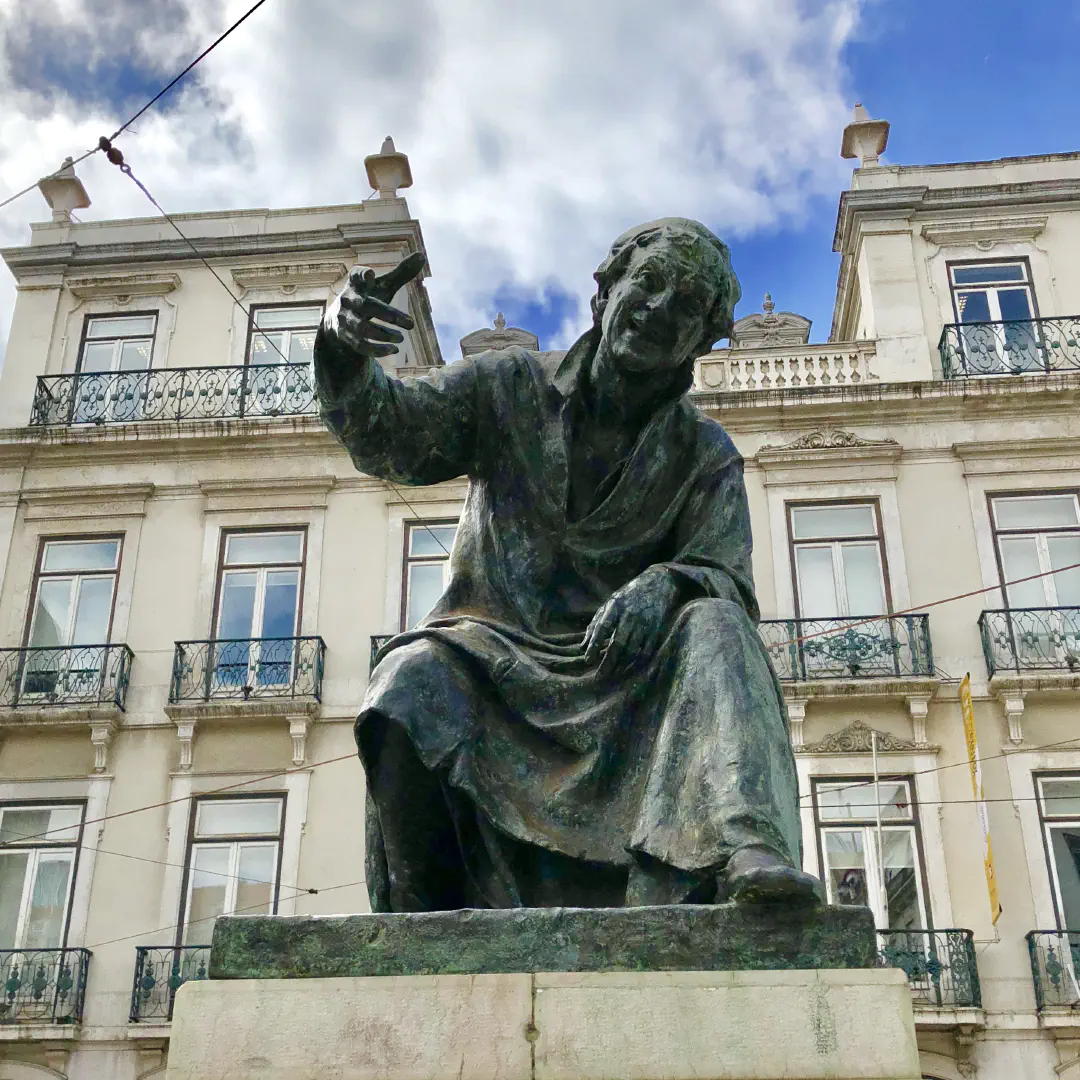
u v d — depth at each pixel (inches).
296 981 61.4
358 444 85.3
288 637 522.0
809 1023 59.4
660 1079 58.5
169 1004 471.2
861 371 564.1
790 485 537.0
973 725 481.7
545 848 74.1
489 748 77.5
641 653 78.1
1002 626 506.6
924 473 534.9
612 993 60.2
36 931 491.5
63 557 556.4
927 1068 444.5
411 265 80.0
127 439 563.2
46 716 513.0
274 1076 59.4
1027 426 538.6
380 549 544.1
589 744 76.5
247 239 612.1
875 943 62.9
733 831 66.9
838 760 488.4
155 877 494.3
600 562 87.4
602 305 90.8
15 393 594.9
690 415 91.0
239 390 582.6
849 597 521.3
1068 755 483.8
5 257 615.8
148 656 533.0
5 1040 466.0
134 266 615.5
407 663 77.4
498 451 89.0
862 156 615.2
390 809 77.5
